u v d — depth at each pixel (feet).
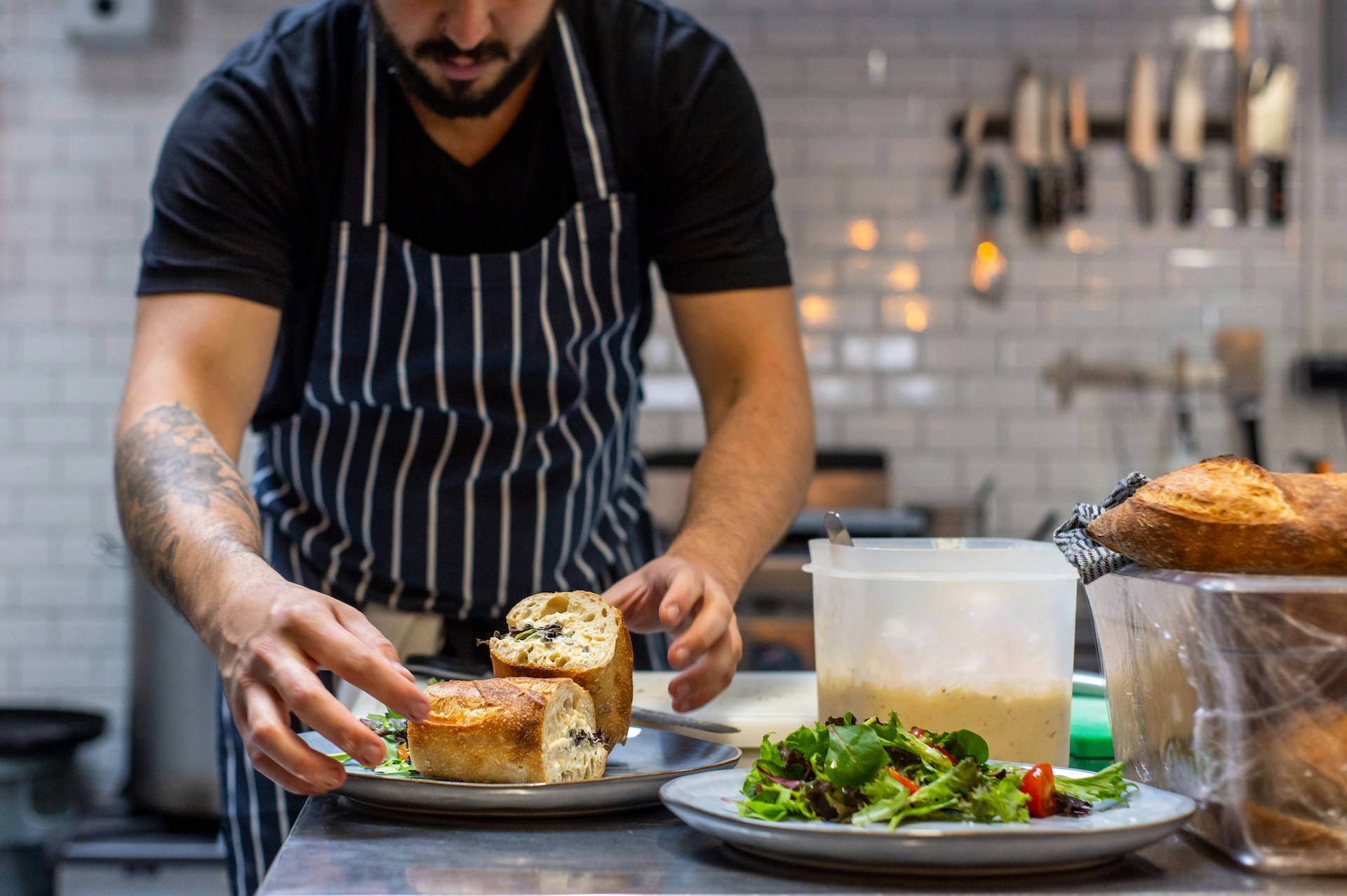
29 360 11.98
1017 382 12.45
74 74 12.02
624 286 4.56
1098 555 2.49
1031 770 2.29
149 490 3.22
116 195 12.03
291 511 4.56
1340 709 2.06
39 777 10.25
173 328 3.84
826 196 12.40
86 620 11.93
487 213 4.45
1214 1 12.49
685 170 4.42
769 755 2.38
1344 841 2.05
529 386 4.43
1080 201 12.30
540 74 4.39
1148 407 12.42
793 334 4.50
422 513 4.43
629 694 3.00
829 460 11.97
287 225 4.20
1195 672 2.22
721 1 12.37
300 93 4.18
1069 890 2.00
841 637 2.94
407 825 2.42
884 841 1.95
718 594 3.16
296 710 2.38
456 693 2.61
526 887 1.98
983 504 11.82
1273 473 2.30
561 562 4.58
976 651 2.79
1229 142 12.48
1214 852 2.23
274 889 1.96
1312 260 12.44
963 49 12.40
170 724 8.96
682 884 2.01
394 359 4.40
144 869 8.86
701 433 12.32
